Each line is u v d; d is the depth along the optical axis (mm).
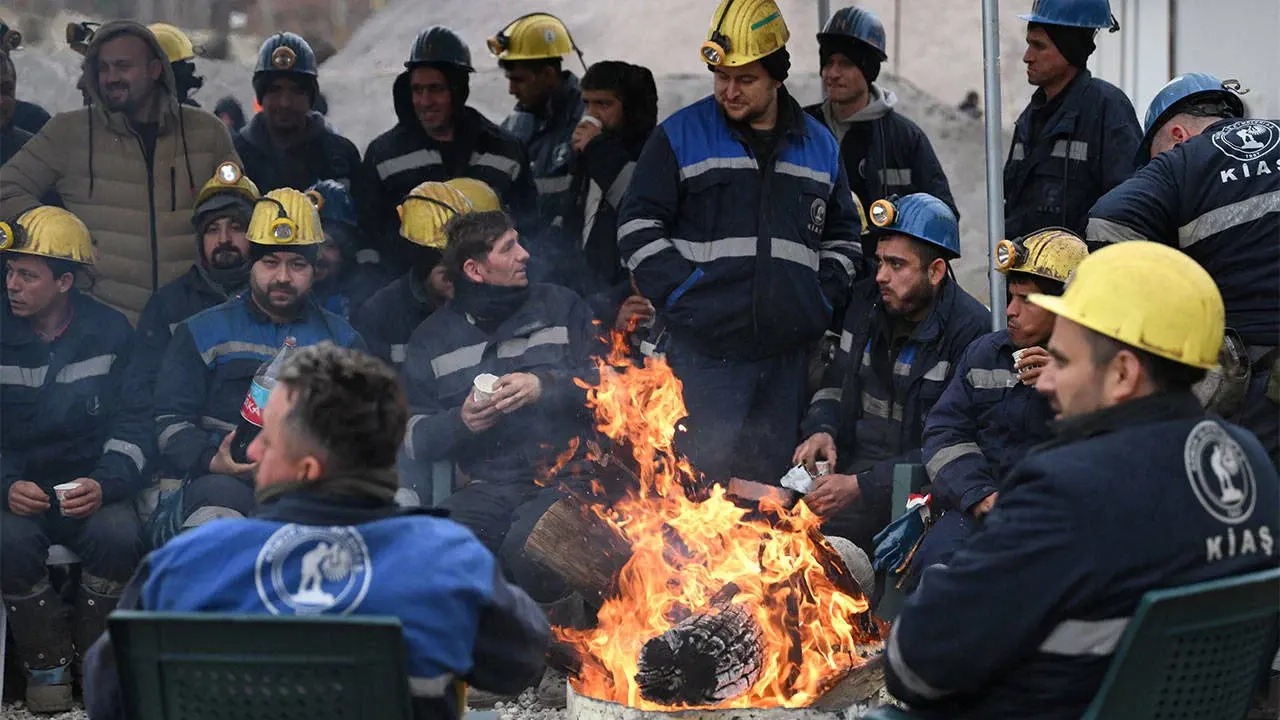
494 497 10414
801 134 11188
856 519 10719
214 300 11289
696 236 11055
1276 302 9086
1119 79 15469
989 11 10797
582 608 10094
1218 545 5367
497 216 10695
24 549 10062
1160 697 5359
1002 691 5488
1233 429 5676
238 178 11422
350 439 5535
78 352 10758
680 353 11195
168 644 5336
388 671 5246
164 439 10547
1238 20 14492
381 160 13484
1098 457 5332
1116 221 9305
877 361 10953
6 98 12844
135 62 11836
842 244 11469
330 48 18750
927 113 19172
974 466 9609
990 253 10773
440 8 19000
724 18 10781
